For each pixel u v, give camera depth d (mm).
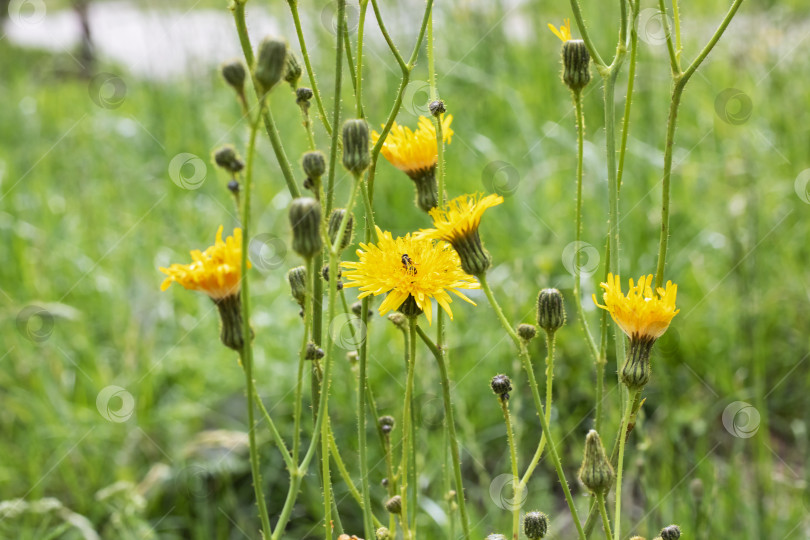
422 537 2639
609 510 2268
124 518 2736
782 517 2682
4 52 7301
